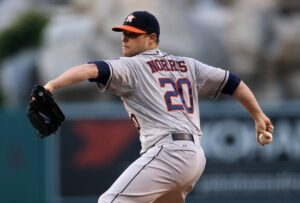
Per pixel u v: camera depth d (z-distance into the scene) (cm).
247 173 3556
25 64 6288
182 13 5903
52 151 3597
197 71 1593
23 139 3606
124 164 3578
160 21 5806
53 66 5925
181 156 1497
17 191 3606
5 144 3609
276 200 3550
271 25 5997
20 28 6512
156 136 1506
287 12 6084
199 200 3544
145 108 1515
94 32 5934
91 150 3588
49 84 1408
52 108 1427
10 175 3603
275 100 5844
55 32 6066
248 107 1631
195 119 1556
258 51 5931
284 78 5925
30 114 1427
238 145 3566
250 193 3550
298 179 3550
